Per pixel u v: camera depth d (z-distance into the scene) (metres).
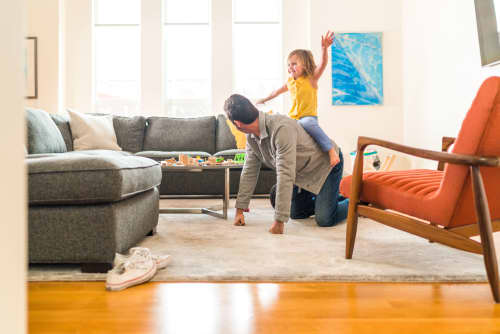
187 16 5.43
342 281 1.43
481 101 1.24
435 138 4.12
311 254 1.77
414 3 4.61
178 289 1.34
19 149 0.44
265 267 1.55
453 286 1.38
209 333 1.00
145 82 5.30
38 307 1.18
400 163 4.94
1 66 0.41
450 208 1.35
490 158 1.20
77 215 1.48
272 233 2.24
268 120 2.17
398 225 1.52
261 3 5.39
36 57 5.09
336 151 2.37
